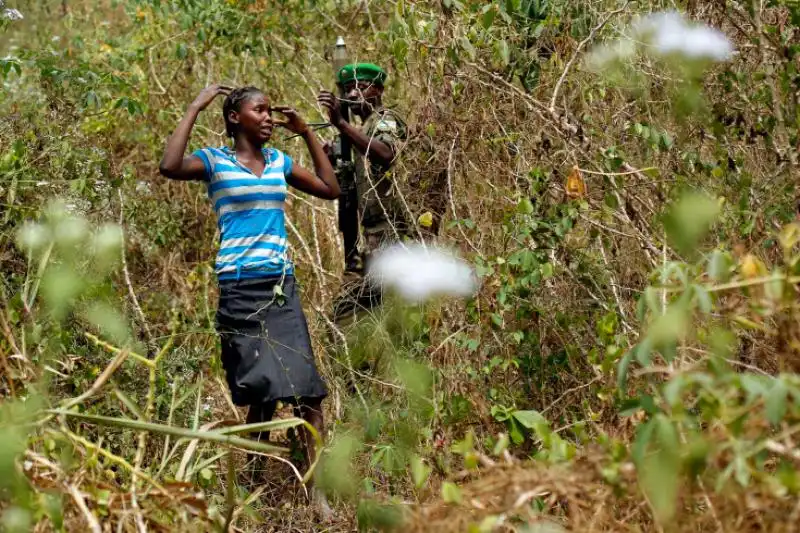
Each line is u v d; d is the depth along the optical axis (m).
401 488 3.23
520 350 3.75
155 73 6.08
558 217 3.66
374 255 4.34
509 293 3.70
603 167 3.70
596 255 3.76
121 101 4.91
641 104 3.98
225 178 3.77
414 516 2.39
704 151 4.00
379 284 4.13
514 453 3.38
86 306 3.04
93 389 2.79
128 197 4.98
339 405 3.94
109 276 3.99
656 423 2.09
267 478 3.72
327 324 4.28
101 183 4.59
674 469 2.04
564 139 3.73
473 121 4.02
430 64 4.15
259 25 5.71
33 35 6.54
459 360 3.55
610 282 3.63
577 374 3.62
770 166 3.68
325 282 4.99
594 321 3.68
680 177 3.60
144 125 5.83
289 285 3.80
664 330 2.17
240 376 3.72
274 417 4.19
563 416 3.54
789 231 2.31
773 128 3.63
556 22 4.03
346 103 4.55
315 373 3.71
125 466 2.69
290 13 6.04
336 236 5.45
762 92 3.68
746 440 2.19
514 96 3.99
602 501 2.39
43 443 2.76
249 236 3.75
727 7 3.94
